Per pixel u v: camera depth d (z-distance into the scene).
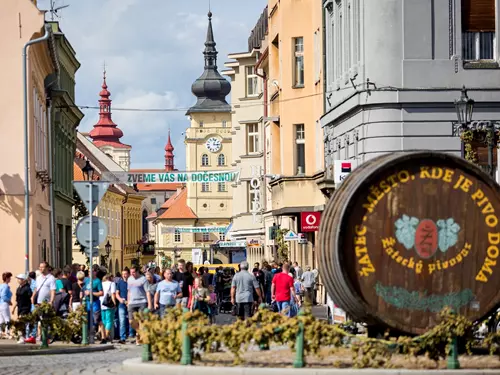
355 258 25.25
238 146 127.44
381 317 25.25
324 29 70.62
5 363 32.72
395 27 53.97
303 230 71.00
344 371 23.23
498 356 25.84
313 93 80.25
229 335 24.64
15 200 58.09
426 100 53.72
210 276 73.38
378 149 54.06
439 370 23.52
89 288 43.84
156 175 69.56
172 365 24.81
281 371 23.31
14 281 58.03
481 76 53.91
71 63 99.44
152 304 44.72
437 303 25.52
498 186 25.70
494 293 25.77
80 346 40.34
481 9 54.09
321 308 68.50
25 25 58.59
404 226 25.41
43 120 72.00
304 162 82.00
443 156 25.42
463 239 25.64
